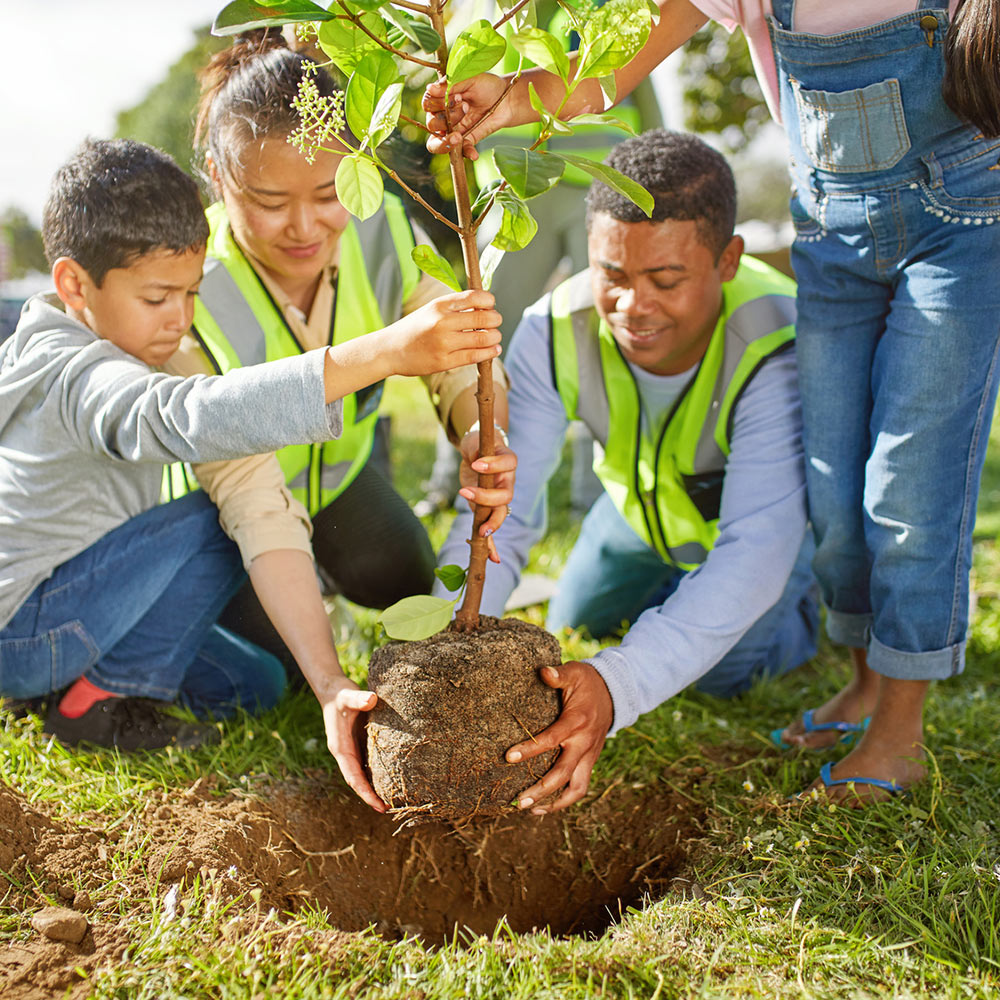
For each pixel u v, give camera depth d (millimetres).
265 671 2328
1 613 1974
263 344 2219
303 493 2424
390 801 1648
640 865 1959
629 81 1911
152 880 1646
